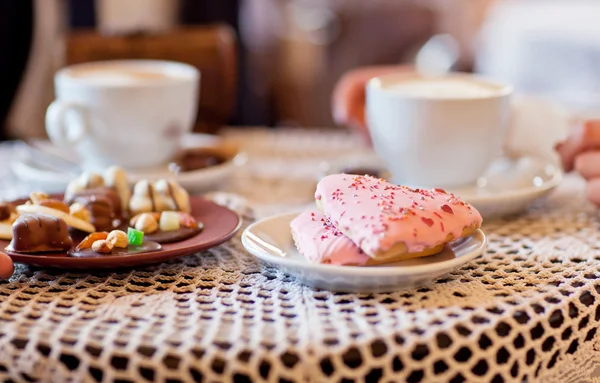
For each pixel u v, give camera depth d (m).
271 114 1.98
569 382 0.58
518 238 0.67
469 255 0.58
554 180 0.73
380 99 0.72
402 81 0.77
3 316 0.56
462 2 2.35
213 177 0.76
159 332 0.54
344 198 0.60
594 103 1.46
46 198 0.66
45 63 1.33
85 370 0.53
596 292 0.59
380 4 2.18
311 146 0.92
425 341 0.54
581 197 0.76
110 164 0.78
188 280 0.60
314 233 0.60
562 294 0.58
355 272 0.57
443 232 0.58
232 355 0.52
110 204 0.65
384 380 0.53
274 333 0.54
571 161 0.72
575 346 0.58
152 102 0.75
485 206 0.68
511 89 0.73
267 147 0.91
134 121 0.76
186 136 0.88
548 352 0.57
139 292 0.59
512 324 0.55
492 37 1.82
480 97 0.70
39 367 0.54
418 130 0.71
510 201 0.69
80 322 0.55
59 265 0.59
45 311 0.56
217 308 0.57
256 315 0.56
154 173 0.78
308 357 0.52
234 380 0.53
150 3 1.53
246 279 0.60
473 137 0.71
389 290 0.58
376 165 0.80
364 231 0.57
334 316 0.56
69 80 0.76
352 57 2.10
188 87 0.78
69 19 1.37
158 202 0.67
